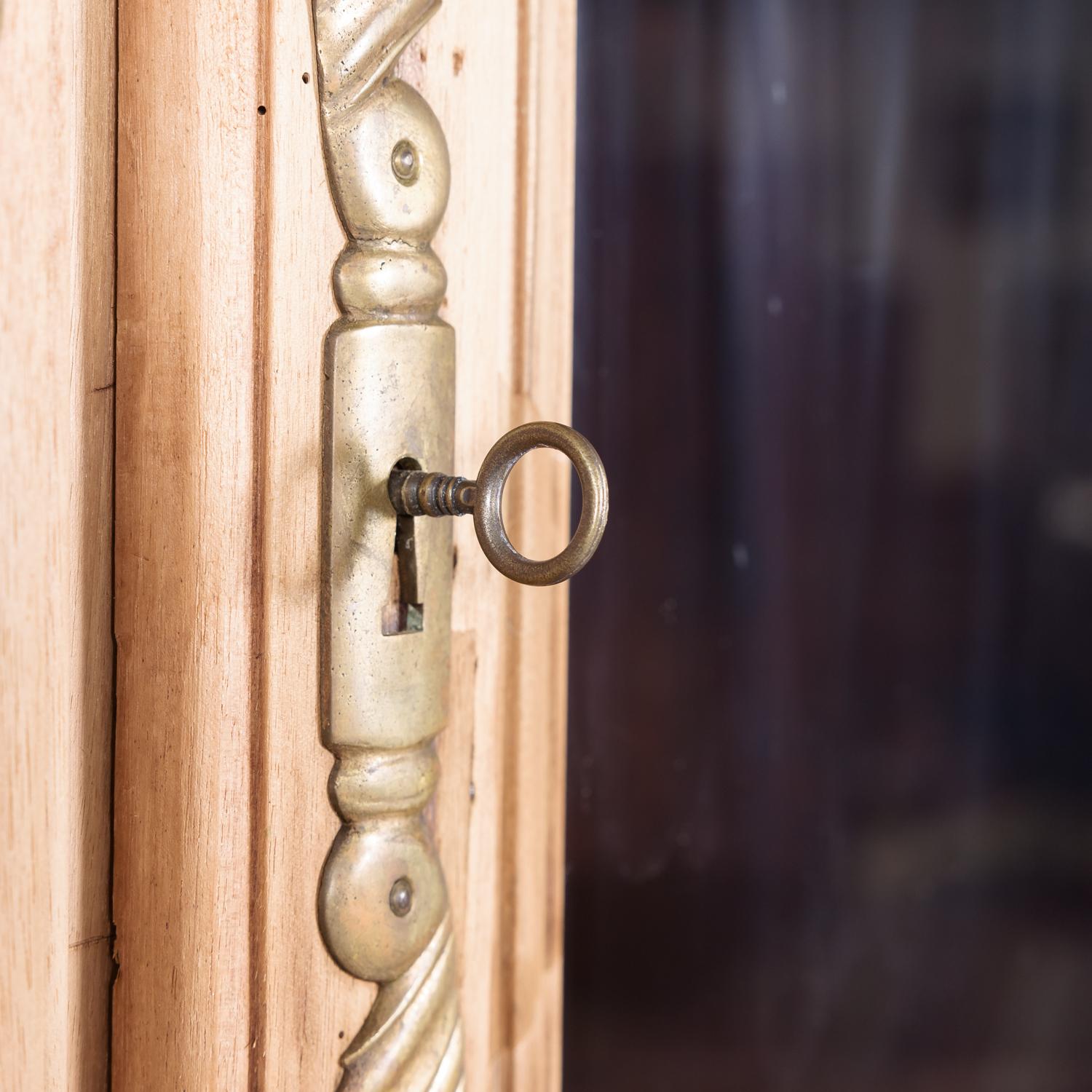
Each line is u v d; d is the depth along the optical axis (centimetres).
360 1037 41
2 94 38
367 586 40
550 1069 48
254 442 39
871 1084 58
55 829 39
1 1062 40
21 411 39
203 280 38
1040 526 57
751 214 54
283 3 38
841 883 57
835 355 55
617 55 52
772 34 53
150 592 39
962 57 55
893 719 57
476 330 43
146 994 40
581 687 53
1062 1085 59
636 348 53
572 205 46
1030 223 56
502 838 45
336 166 39
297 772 40
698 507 54
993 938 58
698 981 55
